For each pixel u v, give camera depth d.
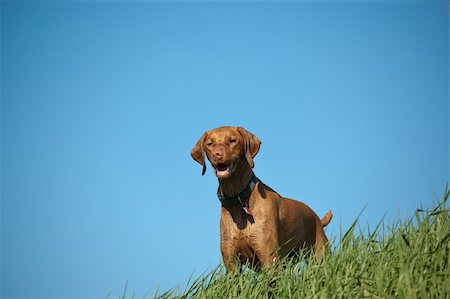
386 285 6.05
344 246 7.16
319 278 6.72
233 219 8.56
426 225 6.70
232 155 8.26
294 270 7.27
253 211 8.44
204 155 8.70
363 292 6.11
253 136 8.63
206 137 8.67
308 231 9.66
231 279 7.31
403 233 6.86
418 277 6.02
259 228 8.41
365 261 6.62
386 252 6.61
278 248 8.29
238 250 8.59
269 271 7.42
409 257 6.21
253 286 7.19
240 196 8.41
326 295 6.23
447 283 5.78
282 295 6.88
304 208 9.65
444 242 6.33
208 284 7.28
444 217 6.78
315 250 9.72
